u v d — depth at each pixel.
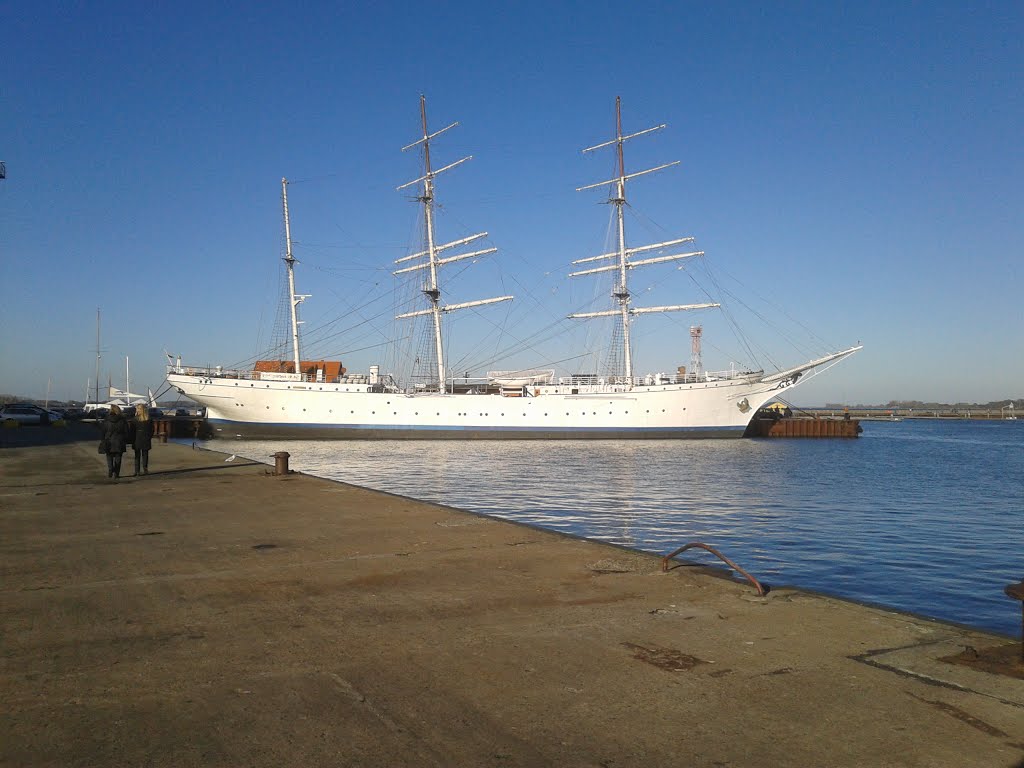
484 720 5.10
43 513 15.28
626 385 76.06
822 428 101.62
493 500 29.52
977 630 7.15
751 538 21.55
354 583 9.16
